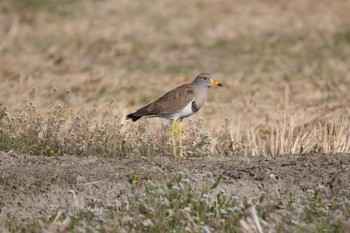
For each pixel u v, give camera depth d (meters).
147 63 24.06
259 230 9.21
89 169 11.75
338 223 9.37
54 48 24.92
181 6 31.02
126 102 19.05
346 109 17.94
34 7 29.62
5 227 9.88
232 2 31.50
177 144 13.56
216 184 10.80
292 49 25.88
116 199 10.50
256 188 11.10
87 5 30.58
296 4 31.38
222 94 20.20
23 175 11.50
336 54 25.25
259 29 28.39
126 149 13.01
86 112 17.12
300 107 18.34
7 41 25.80
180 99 13.11
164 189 10.45
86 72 22.33
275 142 14.16
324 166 11.73
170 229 9.51
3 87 20.34
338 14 30.25
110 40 26.50
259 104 18.89
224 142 13.84
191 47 26.16
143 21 29.05
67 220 9.70
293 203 10.34
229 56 25.17
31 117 13.71
